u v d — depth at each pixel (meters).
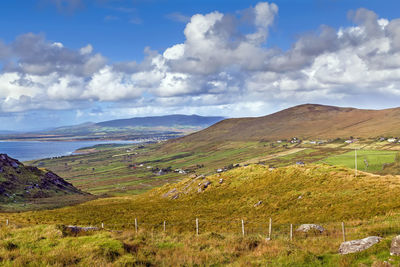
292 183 59.72
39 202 103.75
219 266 18.02
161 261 18.47
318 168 64.56
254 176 71.50
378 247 17.41
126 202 83.44
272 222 39.47
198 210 54.00
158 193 89.31
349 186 49.66
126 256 18.02
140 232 26.67
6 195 107.50
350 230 26.36
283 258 18.28
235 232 33.22
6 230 24.81
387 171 194.88
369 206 37.28
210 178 79.06
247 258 19.02
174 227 41.34
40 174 150.38
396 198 38.38
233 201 57.19
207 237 25.33
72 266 16.30
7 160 142.62
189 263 18.02
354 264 16.17
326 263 17.25
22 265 16.09
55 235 22.89
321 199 45.84
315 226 28.34
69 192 146.38
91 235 23.91
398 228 24.08
